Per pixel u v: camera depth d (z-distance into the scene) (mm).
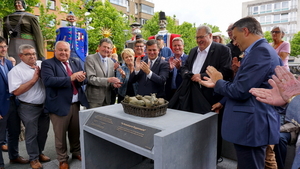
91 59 3033
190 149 1700
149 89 2793
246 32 1646
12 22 4340
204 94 2393
